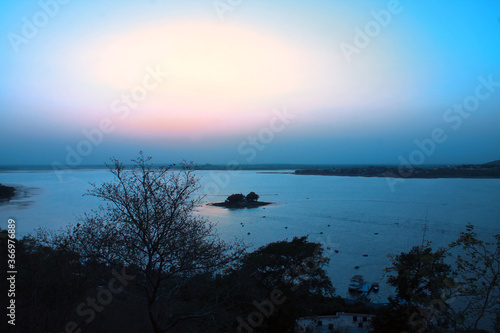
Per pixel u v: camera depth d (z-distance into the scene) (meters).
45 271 10.84
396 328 14.95
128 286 12.66
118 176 9.87
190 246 9.89
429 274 11.35
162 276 10.32
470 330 9.88
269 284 18.28
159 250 9.73
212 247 10.63
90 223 10.16
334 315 22.41
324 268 33.44
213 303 11.52
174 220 9.82
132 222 9.66
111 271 10.14
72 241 10.14
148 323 11.81
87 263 10.42
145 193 9.66
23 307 10.52
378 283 29.27
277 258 19.77
